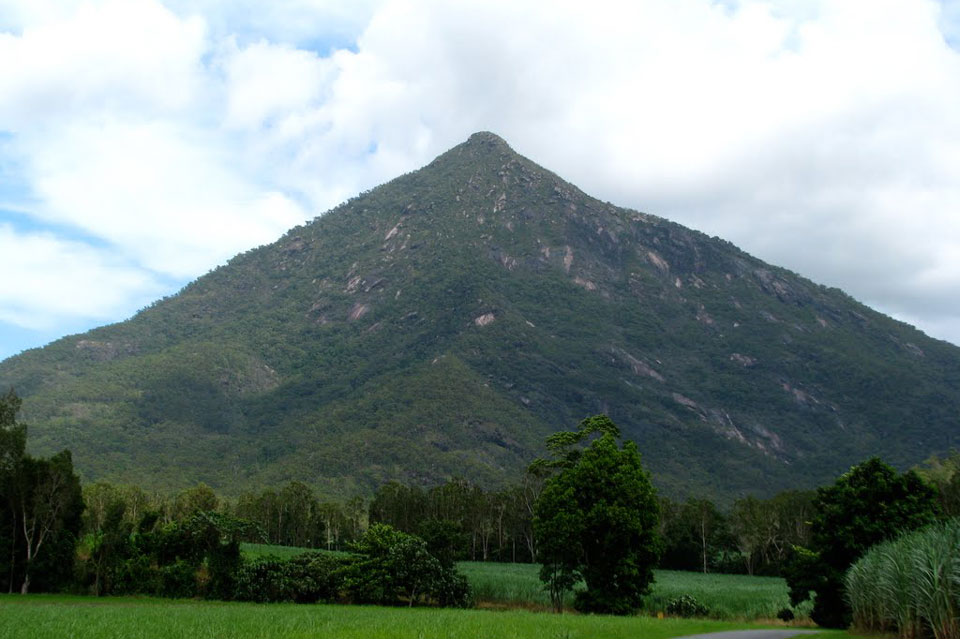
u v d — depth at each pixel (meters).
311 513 125.88
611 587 53.84
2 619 32.78
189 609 42.44
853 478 45.78
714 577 99.62
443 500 114.81
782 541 112.88
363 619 35.56
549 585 59.16
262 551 89.31
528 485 117.06
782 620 54.44
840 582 43.06
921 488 44.78
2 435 58.75
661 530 121.00
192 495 119.31
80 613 36.94
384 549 60.03
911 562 31.22
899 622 31.91
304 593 57.03
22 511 58.91
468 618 37.22
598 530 53.75
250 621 33.22
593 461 54.38
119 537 60.28
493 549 123.31
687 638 28.94
